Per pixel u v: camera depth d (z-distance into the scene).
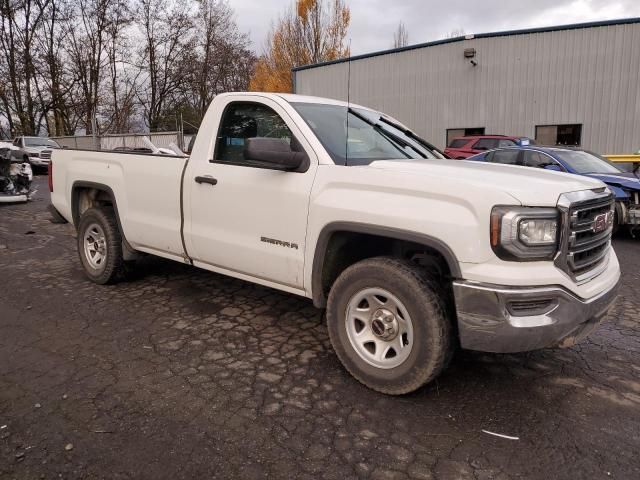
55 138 32.94
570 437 2.69
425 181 2.86
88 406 2.92
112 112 37.56
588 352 3.80
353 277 3.12
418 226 2.82
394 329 3.03
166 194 4.36
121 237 5.04
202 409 2.91
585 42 17.42
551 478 2.37
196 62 40.00
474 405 3.00
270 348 3.76
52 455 2.47
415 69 20.34
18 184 12.38
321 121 3.73
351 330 3.21
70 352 3.64
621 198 8.20
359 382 3.23
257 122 3.84
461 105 19.69
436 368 2.87
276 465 2.43
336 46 21.70
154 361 3.52
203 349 3.73
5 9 32.00
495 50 18.75
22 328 4.09
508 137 14.89
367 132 4.01
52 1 32.75
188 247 4.23
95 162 5.15
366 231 3.03
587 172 8.77
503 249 2.61
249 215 3.69
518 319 2.64
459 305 2.73
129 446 2.55
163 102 40.94
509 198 2.62
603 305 2.98
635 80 16.95
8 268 6.00
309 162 3.41
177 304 4.70
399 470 2.41
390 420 2.83
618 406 3.02
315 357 3.62
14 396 3.01
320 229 3.26
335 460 2.48
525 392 3.17
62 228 8.88
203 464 2.43
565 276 2.72
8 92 33.78
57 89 33.84
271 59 32.09
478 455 2.53
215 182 3.90
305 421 2.80
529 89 18.48
